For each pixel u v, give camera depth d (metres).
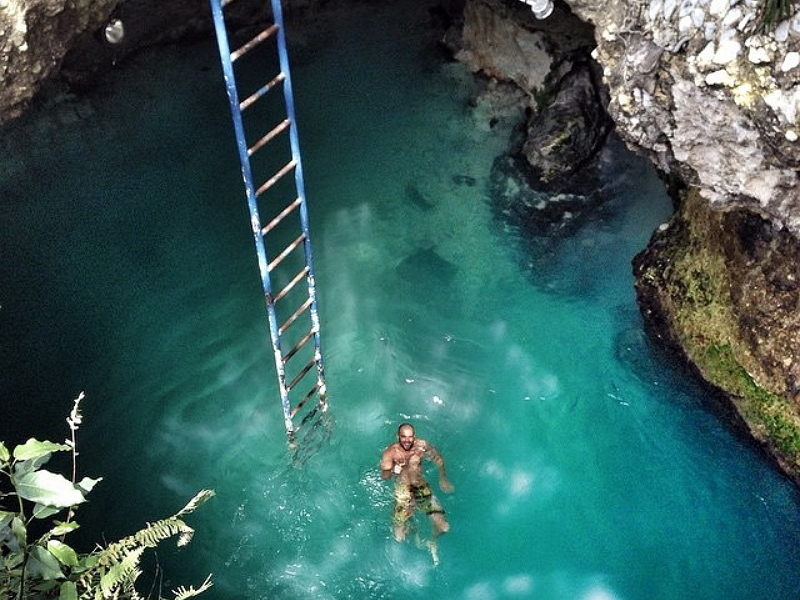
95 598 6.02
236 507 9.43
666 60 7.23
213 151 12.89
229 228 12.02
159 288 11.30
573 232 12.01
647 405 10.15
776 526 9.09
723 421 9.86
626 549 9.06
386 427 10.13
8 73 10.14
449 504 9.46
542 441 9.96
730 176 7.62
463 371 10.61
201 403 10.27
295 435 9.38
